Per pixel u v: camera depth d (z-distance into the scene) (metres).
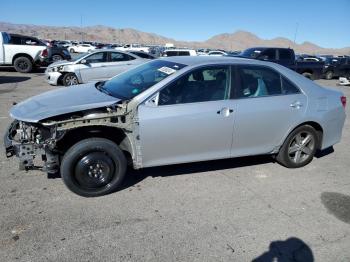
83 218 3.42
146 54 12.93
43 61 16.22
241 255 2.99
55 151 3.71
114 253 2.92
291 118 4.59
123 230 3.25
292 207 3.87
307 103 4.68
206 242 3.14
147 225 3.36
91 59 11.62
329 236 3.36
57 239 3.07
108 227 3.29
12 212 3.46
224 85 4.20
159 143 3.89
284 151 4.78
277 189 4.30
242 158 5.25
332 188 4.42
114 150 3.76
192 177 4.50
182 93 3.96
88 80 11.56
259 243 3.18
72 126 3.53
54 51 18.98
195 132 4.01
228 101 4.16
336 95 5.08
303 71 18.11
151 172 4.58
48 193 3.88
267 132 4.48
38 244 2.98
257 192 4.19
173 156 4.04
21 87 11.45
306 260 2.99
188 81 4.02
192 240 3.16
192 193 4.06
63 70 11.39
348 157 5.64
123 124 3.70
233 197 4.02
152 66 4.60
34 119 3.48
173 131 3.89
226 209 3.74
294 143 4.84
